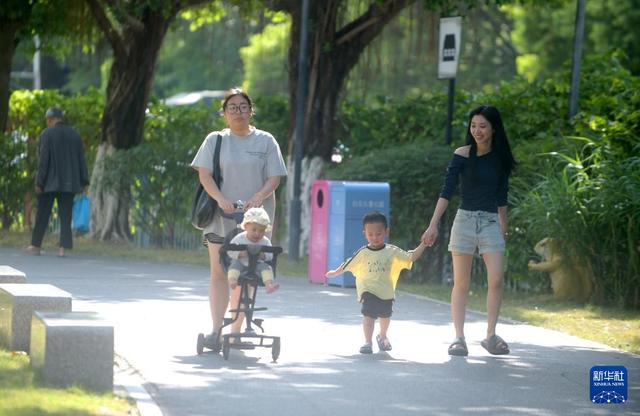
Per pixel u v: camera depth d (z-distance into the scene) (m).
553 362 29.88
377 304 30.19
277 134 67.38
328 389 25.39
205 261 55.75
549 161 46.56
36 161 66.88
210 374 26.70
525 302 43.25
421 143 53.88
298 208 57.47
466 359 29.97
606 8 116.81
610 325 37.22
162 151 61.84
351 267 30.61
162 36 65.00
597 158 44.88
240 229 28.80
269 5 62.19
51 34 69.19
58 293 28.75
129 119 64.69
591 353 31.50
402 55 124.56
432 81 132.88
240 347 28.69
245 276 28.02
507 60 152.38
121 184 62.59
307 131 61.22
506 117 55.75
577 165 44.47
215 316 29.59
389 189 48.19
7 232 65.69
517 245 45.44
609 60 59.94
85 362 23.69
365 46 61.66
